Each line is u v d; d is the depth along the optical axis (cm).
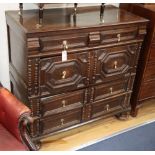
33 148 153
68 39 171
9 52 200
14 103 151
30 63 165
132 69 215
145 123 237
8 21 186
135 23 193
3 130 156
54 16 190
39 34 159
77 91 195
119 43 194
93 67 191
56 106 191
